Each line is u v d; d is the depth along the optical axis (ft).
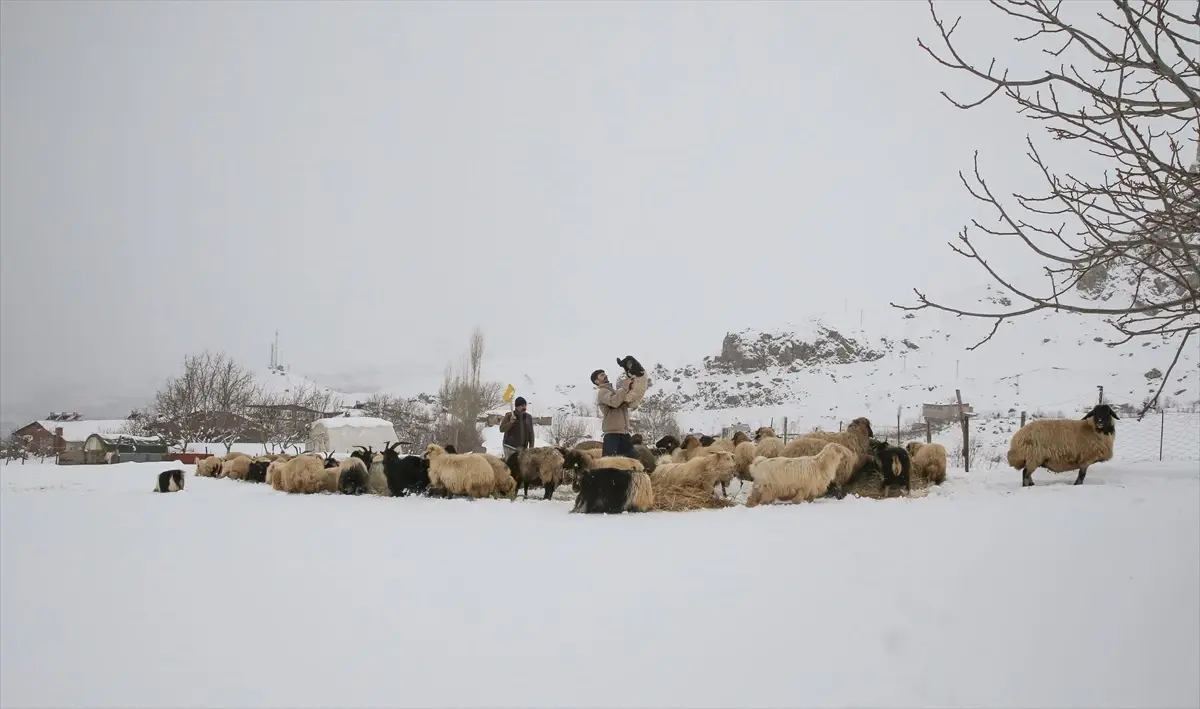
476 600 16.81
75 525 31.53
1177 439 98.17
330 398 274.77
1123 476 41.14
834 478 33.78
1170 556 18.47
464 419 168.86
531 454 40.27
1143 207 13.24
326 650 14.29
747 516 28.09
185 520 32.60
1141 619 14.62
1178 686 12.28
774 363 445.37
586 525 27.12
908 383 349.20
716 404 415.03
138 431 230.89
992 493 34.73
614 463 31.94
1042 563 18.22
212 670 13.51
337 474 47.26
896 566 18.28
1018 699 12.09
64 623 16.22
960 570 17.79
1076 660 13.23
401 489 42.06
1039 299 13.50
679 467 35.37
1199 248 12.53
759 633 14.49
